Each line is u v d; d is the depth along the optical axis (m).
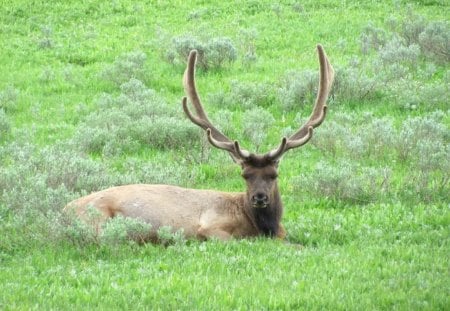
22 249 23.98
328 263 22.00
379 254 22.66
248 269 21.72
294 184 29.81
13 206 26.77
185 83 27.64
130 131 36.59
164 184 27.53
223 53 48.75
